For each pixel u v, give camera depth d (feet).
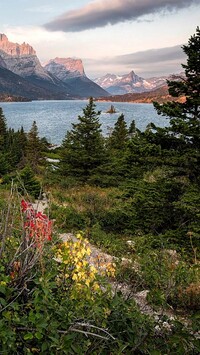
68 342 10.23
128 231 38.19
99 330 11.94
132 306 14.17
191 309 19.12
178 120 34.24
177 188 36.60
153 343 12.91
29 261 11.13
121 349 11.27
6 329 9.82
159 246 31.96
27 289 10.95
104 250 32.40
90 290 12.88
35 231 11.09
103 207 54.49
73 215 43.86
